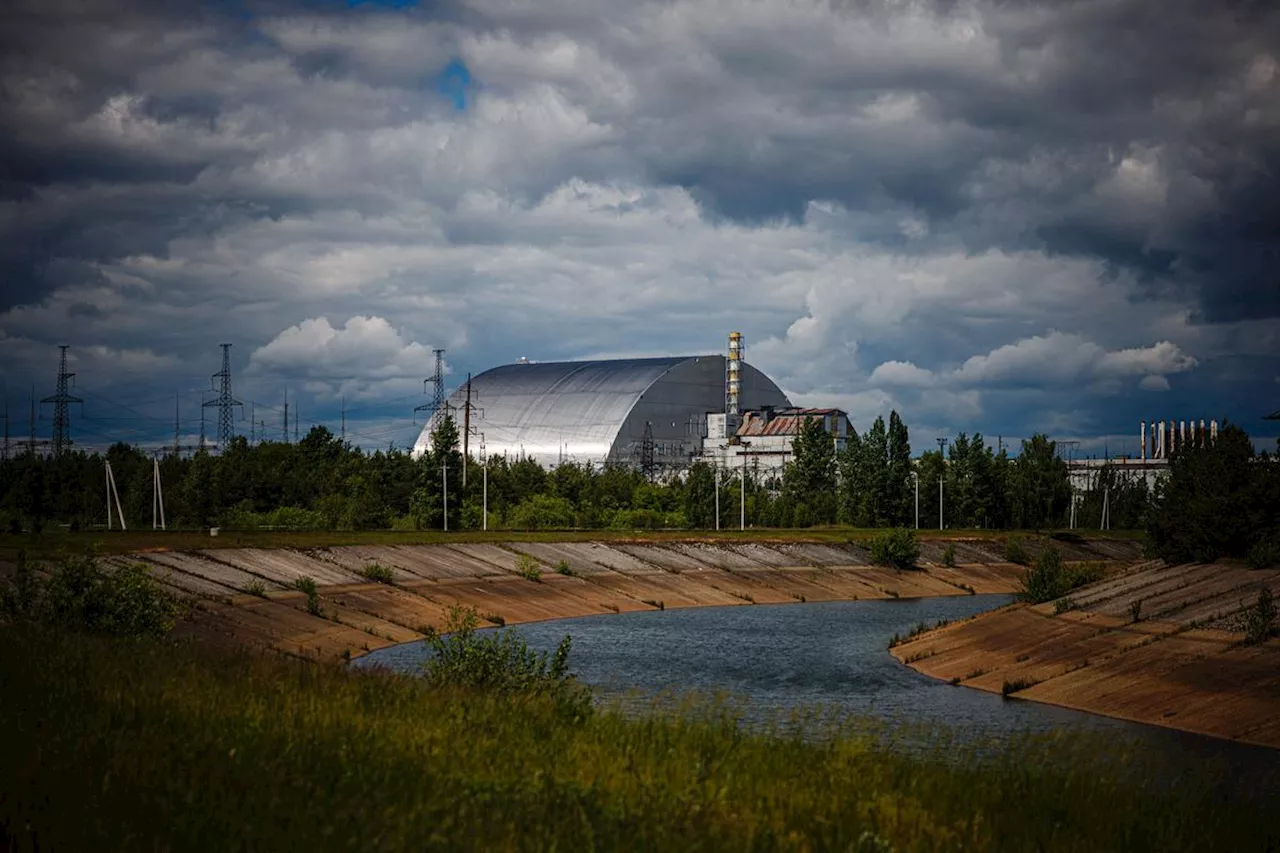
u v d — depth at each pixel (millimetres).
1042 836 22094
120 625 47656
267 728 24688
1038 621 84312
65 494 197000
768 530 182000
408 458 199375
